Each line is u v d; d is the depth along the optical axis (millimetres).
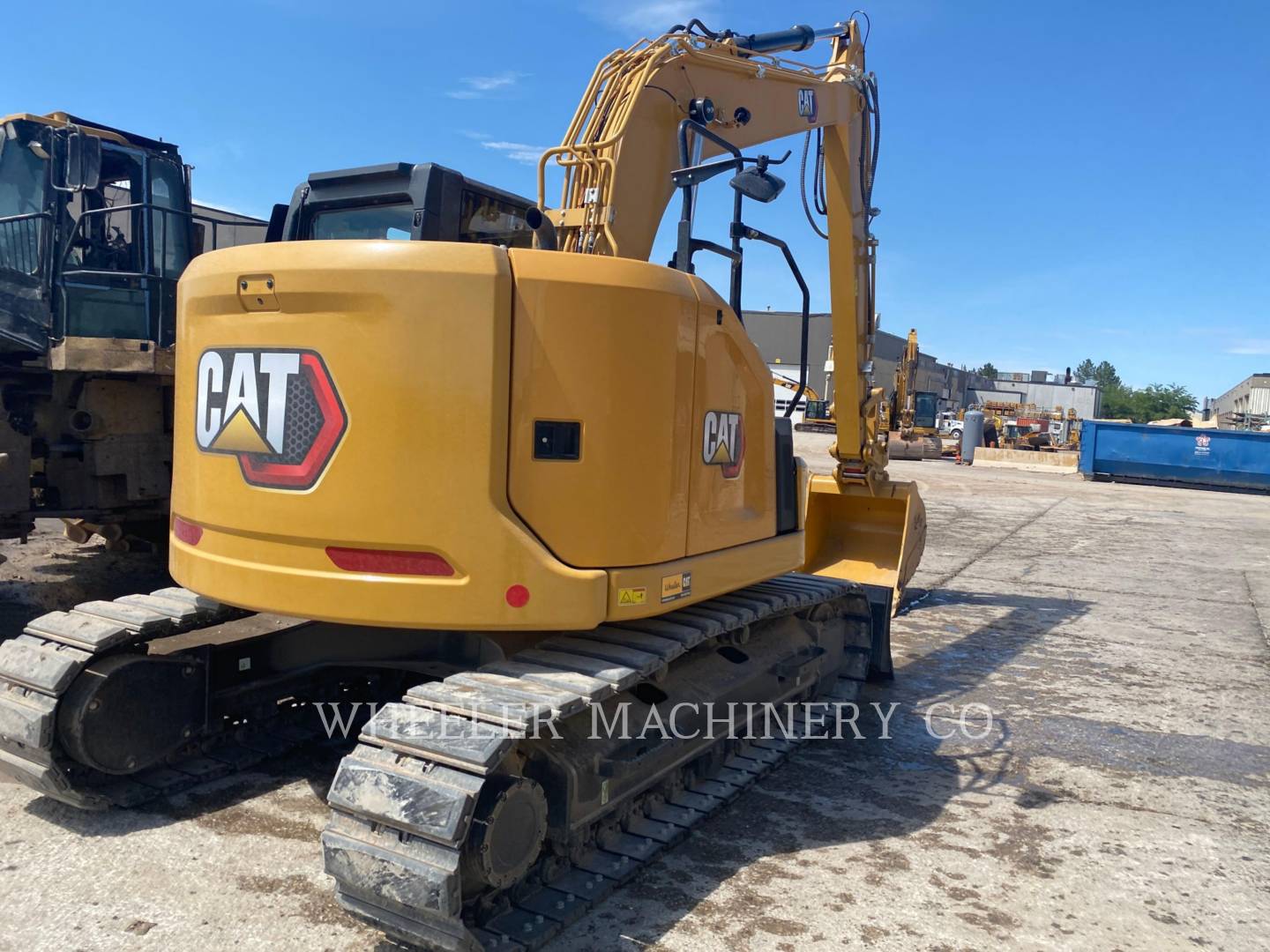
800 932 3258
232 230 8492
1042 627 8227
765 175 4188
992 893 3609
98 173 6352
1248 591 10227
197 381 3500
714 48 5219
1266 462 23281
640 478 3400
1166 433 24266
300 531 3215
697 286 3670
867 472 7906
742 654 4598
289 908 3230
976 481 23531
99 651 3652
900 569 7926
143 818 3830
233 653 4250
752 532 4195
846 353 7270
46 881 3332
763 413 4270
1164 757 5172
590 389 3277
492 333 3115
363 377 3131
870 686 6289
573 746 3316
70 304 6332
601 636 3633
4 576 7762
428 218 3740
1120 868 3861
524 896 3217
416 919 2752
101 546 9078
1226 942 3336
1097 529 15094
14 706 3600
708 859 3764
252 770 4344
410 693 3070
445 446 3123
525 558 3168
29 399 6707
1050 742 5344
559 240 4547
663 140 4770
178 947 2980
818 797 4453
